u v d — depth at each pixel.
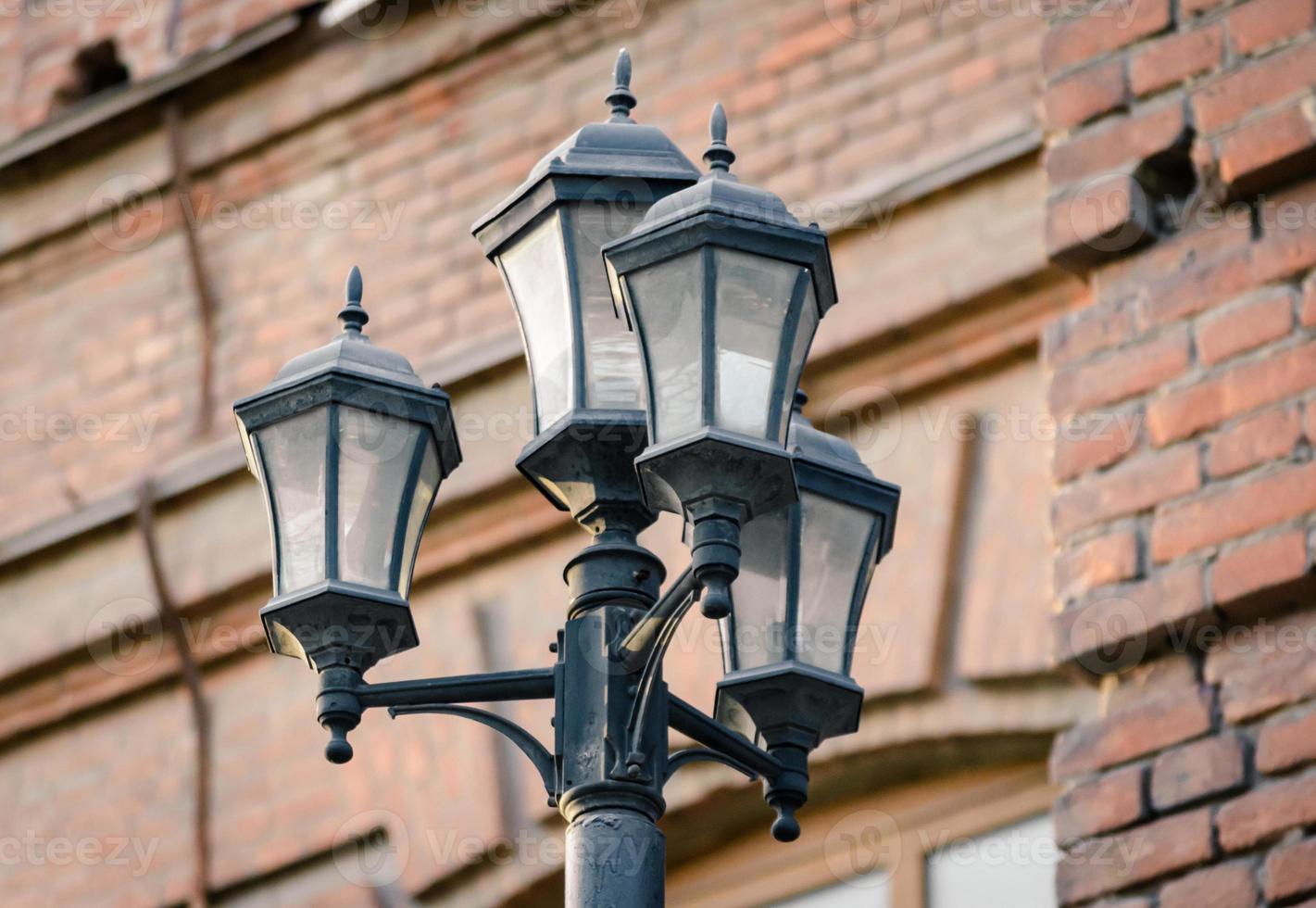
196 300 11.57
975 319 9.45
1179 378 8.66
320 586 6.67
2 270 12.16
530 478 6.76
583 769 6.34
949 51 9.94
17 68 12.55
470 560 10.33
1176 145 8.95
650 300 6.31
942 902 9.02
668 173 6.83
